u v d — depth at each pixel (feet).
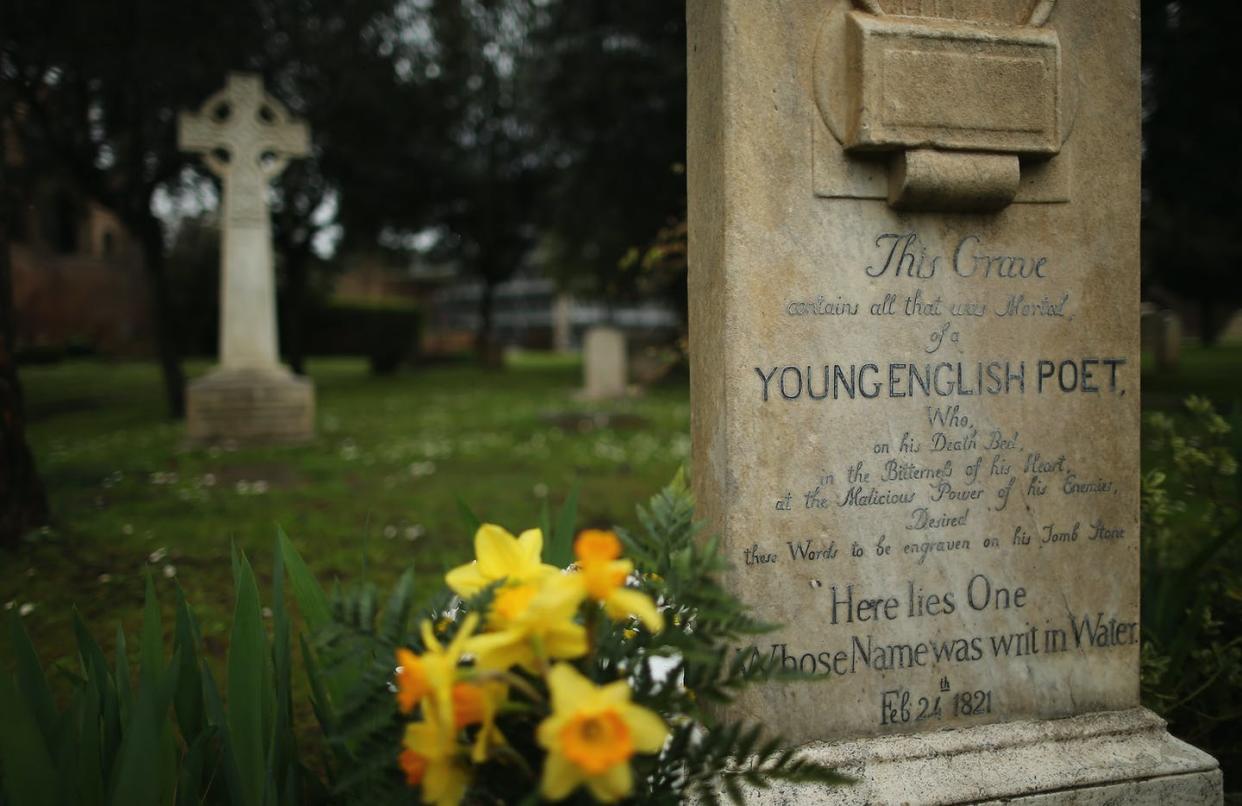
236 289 34.86
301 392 35.35
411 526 20.48
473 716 4.60
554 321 192.34
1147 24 26.37
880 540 8.50
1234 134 29.48
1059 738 8.60
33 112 36.65
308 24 45.75
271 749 6.30
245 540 18.85
